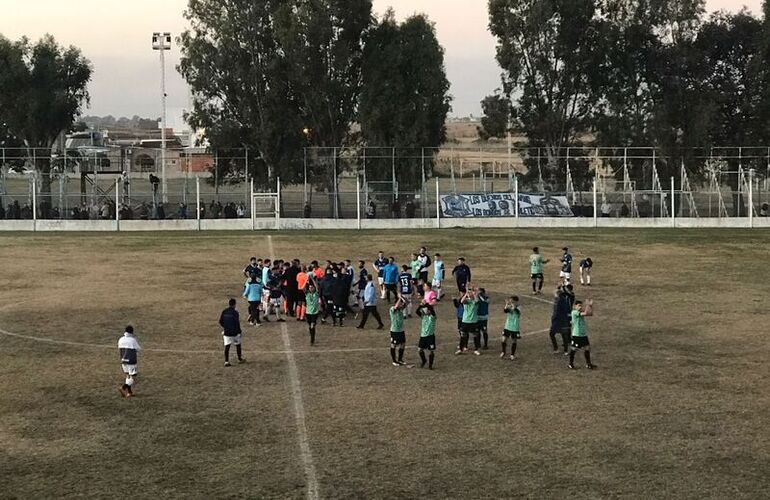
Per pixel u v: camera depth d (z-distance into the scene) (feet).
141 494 48.96
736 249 182.80
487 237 205.16
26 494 48.96
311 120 282.36
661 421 62.49
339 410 65.51
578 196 260.21
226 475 51.90
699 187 288.10
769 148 278.26
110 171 268.21
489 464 53.62
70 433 60.03
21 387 72.49
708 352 85.97
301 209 261.65
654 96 291.99
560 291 86.79
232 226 232.94
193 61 272.92
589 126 290.15
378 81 272.10
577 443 57.57
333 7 270.05
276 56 272.10
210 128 274.57
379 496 48.62
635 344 90.22
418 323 103.45
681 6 285.02
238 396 69.62
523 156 294.05
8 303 115.96
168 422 62.54
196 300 118.52
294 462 54.08
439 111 282.36
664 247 185.88
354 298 114.11
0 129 286.66
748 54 293.84
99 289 128.06
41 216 241.55
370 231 224.12
